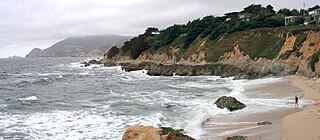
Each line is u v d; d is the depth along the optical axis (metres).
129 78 72.44
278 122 23.38
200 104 32.47
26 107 33.12
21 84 59.34
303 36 61.31
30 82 62.12
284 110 27.66
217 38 82.88
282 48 63.62
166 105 32.62
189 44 91.31
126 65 104.38
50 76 79.25
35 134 22.30
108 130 23.17
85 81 66.06
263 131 21.14
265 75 59.09
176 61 88.12
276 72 58.59
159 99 37.09
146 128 16.20
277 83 47.16
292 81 47.97
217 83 53.69
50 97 41.69
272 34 72.56
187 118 26.20
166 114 28.12
